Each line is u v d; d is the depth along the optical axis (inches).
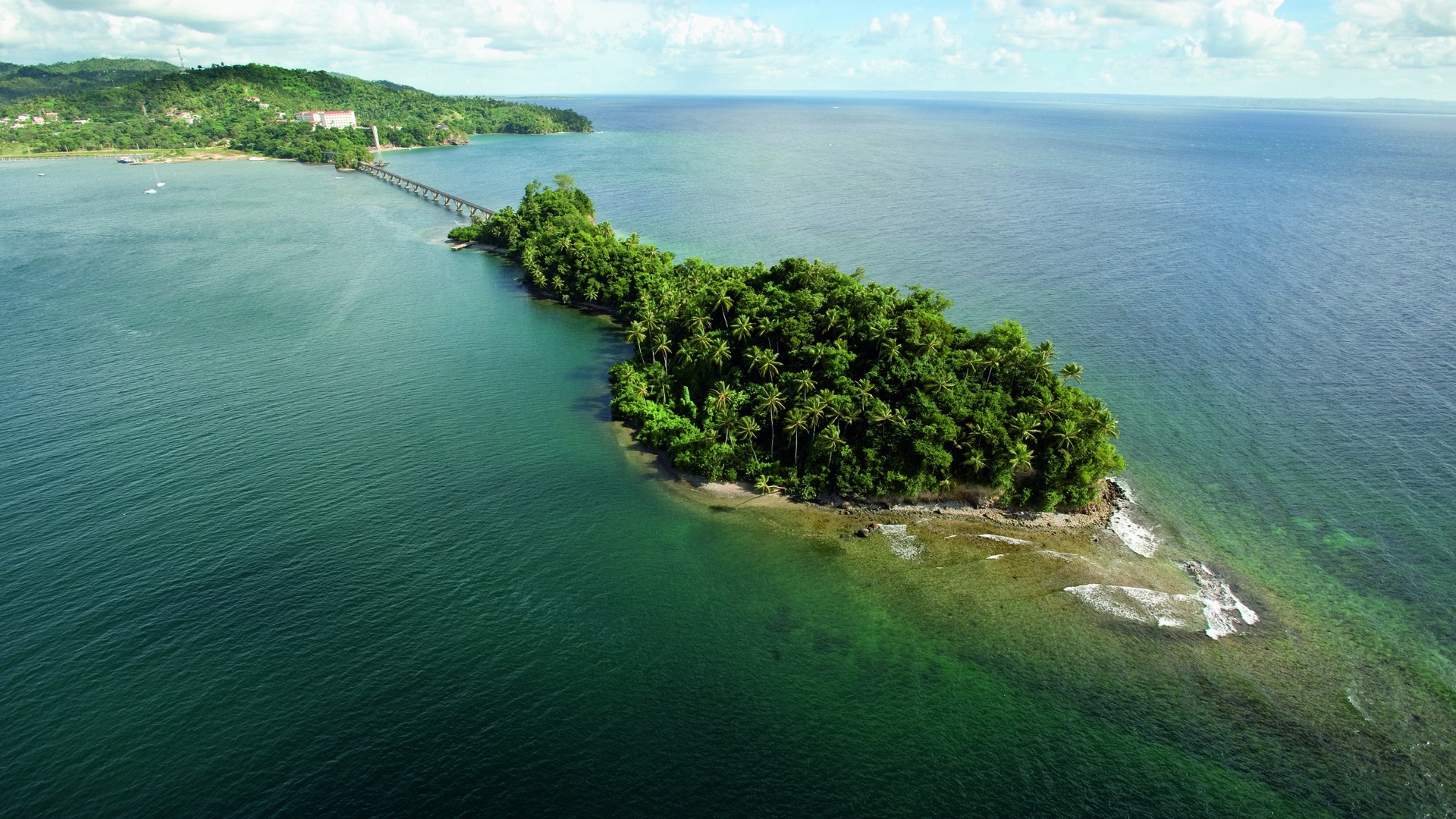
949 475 4124.0
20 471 4335.6
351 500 4180.6
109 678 2992.1
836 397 4192.9
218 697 2925.7
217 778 2618.1
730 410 4520.2
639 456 4719.5
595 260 7593.5
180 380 5620.1
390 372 5861.2
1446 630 3218.5
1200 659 3144.7
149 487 4232.3
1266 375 5531.5
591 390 5615.2
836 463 4239.7
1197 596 3484.3
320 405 5270.7
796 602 3518.7
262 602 3410.4
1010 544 3868.1
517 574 3656.5
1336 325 6481.3
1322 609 3371.1
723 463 4424.2
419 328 6870.1
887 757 2755.9
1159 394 5265.8
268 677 3021.7
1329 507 4037.9
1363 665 3080.7
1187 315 6766.7
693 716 2918.3
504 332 6786.4
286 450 4655.5
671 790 2623.0
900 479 4094.5
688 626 3366.1
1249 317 6692.9
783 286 5423.2
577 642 3262.8
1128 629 3309.5
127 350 6181.1
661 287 6565.0
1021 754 2763.3
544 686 3031.5
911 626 3368.6
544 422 5103.3
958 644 3267.7
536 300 7780.5
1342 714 2876.5
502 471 4512.8
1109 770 2694.4
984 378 4335.6
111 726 2792.8
